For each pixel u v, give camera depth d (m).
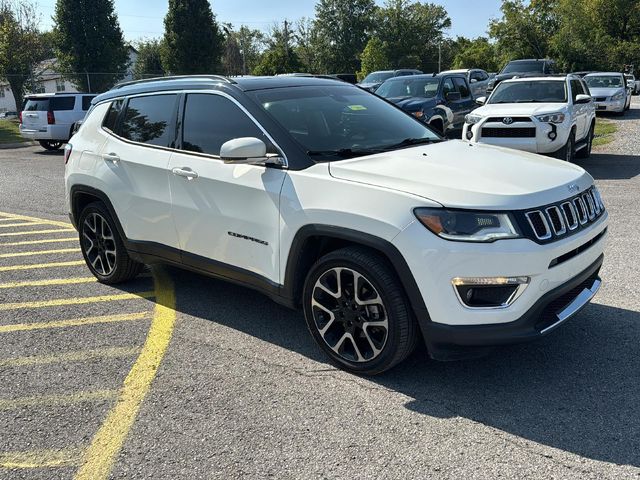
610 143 15.01
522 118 10.18
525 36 47.38
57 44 41.94
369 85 20.47
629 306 4.57
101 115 5.32
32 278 5.86
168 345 4.21
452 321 3.20
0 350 4.21
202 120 4.39
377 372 3.58
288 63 58.34
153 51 65.19
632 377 3.54
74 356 4.08
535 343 4.02
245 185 3.96
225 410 3.33
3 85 36.75
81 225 5.58
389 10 80.75
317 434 3.07
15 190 11.46
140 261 5.02
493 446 2.92
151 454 2.96
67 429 3.20
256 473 2.78
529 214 3.18
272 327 4.48
